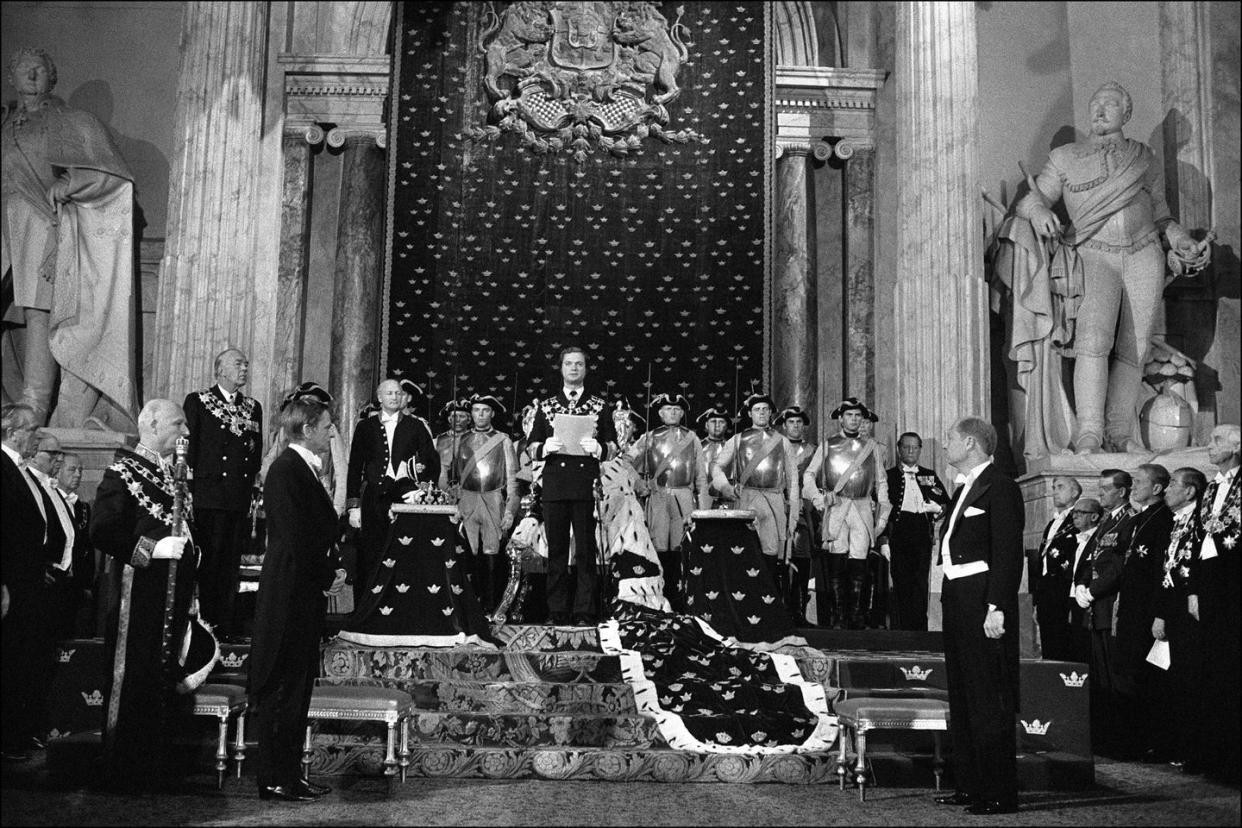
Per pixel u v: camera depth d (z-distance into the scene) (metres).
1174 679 7.19
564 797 6.00
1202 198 11.41
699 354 12.43
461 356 12.39
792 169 12.70
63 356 10.69
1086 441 10.37
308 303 12.47
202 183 10.95
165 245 11.00
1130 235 10.74
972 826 5.35
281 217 12.34
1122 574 7.92
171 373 10.59
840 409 9.87
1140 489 7.99
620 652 7.50
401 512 7.85
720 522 8.37
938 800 6.03
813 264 12.59
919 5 11.59
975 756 5.88
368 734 6.87
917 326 11.13
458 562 7.91
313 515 5.87
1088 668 7.26
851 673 7.52
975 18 11.41
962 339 10.71
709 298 12.52
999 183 12.05
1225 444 6.78
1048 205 11.04
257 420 8.19
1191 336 11.29
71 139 11.12
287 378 12.04
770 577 8.31
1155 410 10.70
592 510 8.25
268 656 5.72
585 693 7.22
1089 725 7.18
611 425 8.40
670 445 10.03
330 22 12.84
